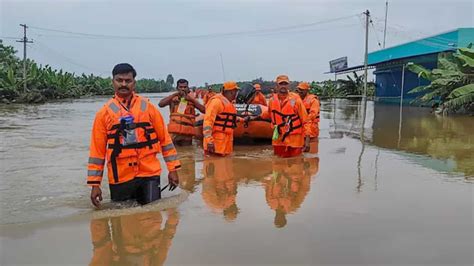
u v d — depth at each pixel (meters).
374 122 16.55
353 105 32.31
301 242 3.78
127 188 4.92
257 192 5.55
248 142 10.38
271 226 4.19
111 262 3.38
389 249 3.63
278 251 3.58
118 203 5.00
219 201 5.11
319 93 50.03
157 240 3.84
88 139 11.46
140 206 4.89
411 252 3.57
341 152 8.87
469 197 5.23
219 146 8.16
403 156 8.34
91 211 4.74
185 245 3.71
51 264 3.36
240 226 4.19
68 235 3.99
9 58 55.94
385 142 10.55
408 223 4.27
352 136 11.97
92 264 3.35
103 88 67.69
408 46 32.72
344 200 5.11
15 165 7.71
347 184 5.93
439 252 3.57
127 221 4.36
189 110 9.85
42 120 17.94
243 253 3.54
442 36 28.00
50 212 4.74
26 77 43.19
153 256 3.49
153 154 5.00
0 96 38.03
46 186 6.05
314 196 5.31
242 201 5.11
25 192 5.70
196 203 5.01
